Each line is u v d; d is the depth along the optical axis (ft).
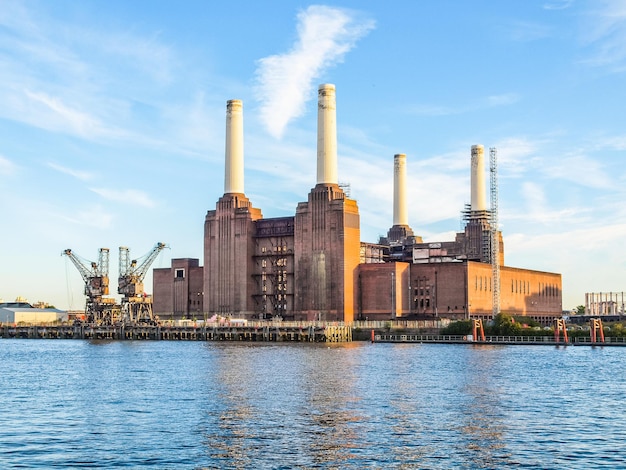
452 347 644.69
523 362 479.82
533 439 227.20
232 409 277.03
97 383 364.79
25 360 525.75
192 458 204.85
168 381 368.48
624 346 648.38
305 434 232.32
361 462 201.05
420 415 264.93
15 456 207.62
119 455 208.23
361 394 316.81
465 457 206.28
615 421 256.32
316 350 604.90
